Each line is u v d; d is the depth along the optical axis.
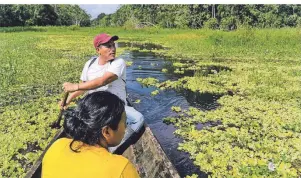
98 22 106.25
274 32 20.86
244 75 10.48
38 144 5.34
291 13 47.16
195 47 17.83
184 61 13.50
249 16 43.53
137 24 44.78
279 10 45.91
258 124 6.29
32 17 50.91
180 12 46.81
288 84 9.41
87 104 1.56
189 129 6.02
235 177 4.45
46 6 54.75
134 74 10.84
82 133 1.56
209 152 5.12
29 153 4.95
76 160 1.55
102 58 3.79
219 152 5.16
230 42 18.50
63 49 16.88
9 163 4.66
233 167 4.70
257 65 12.48
